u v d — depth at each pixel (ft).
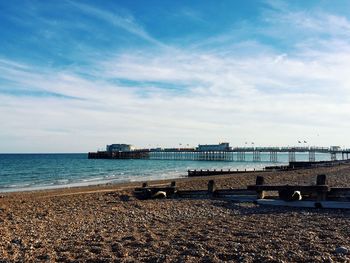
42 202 66.33
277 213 48.52
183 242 32.22
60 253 29.91
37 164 350.84
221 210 52.95
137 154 514.27
